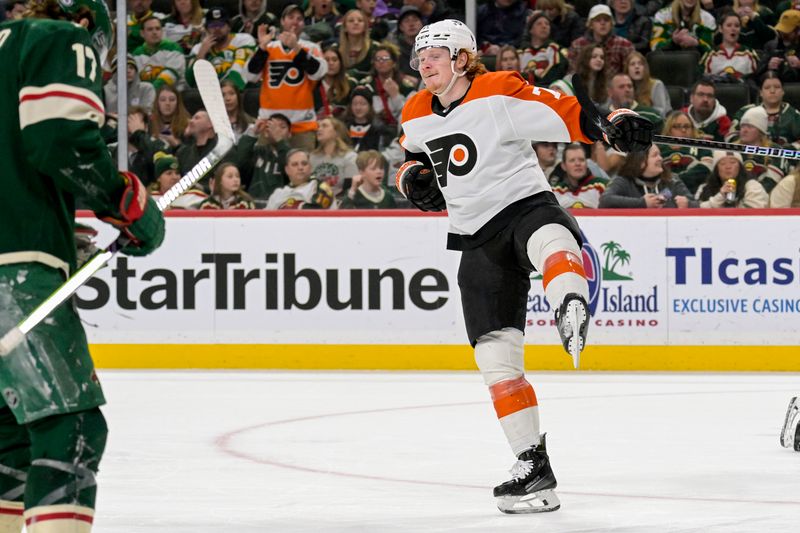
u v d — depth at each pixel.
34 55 3.58
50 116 3.54
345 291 14.28
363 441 8.38
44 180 3.73
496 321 6.16
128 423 9.39
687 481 6.73
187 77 17.00
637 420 9.59
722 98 16.30
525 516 5.69
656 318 14.02
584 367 14.07
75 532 3.62
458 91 6.26
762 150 6.77
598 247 14.05
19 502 4.00
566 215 6.16
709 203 15.33
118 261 14.42
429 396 11.37
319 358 14.34
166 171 16.30
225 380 12.98
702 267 13.97
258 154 16.05
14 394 3.56
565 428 9.10
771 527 5.39
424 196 6.67
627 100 16.09
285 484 6.62
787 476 6.91
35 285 3.67
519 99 6.13
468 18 15.05
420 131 6.38
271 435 8.70
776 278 13.93
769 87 16.00
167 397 11.29
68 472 3.62
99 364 14.45
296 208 15.82
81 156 3.57
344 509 5.86
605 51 16.28
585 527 5.41
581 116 6.07
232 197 15.81
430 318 14.20
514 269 6.22
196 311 14.38
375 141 16.31
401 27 16.89
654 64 16.81
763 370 13.93
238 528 5.36
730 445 8.20
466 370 14.16
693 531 5.29
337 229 14.30
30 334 3.58
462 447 8.09
